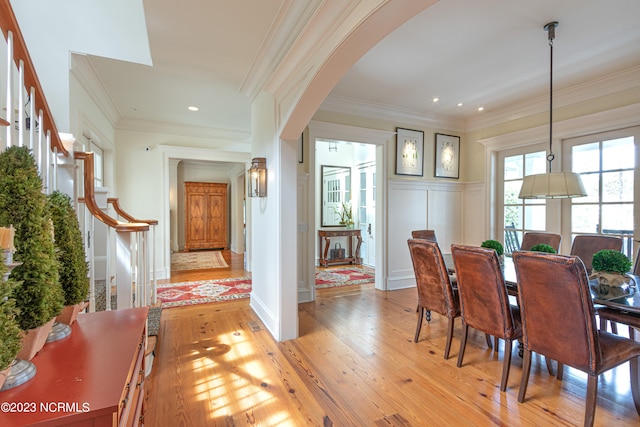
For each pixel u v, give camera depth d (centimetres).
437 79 360
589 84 360
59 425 76
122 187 510
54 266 108
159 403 200
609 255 217
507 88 383
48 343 114
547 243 334
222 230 949
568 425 181
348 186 732
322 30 202
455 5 227
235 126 556
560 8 230
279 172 295
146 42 323
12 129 115
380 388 219
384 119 469
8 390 84
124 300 214
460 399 207
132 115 491
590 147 368
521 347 261
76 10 299
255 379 229
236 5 219
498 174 483
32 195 101
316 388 218
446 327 333
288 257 297
